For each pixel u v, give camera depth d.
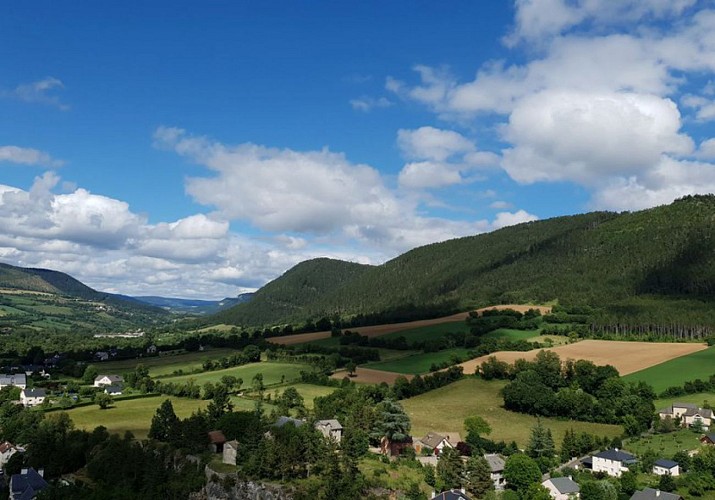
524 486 109.88
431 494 99.81
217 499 96.69
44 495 99.31
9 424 137.38
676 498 98.25
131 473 105.88
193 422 117.12
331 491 90.69
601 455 121.06
